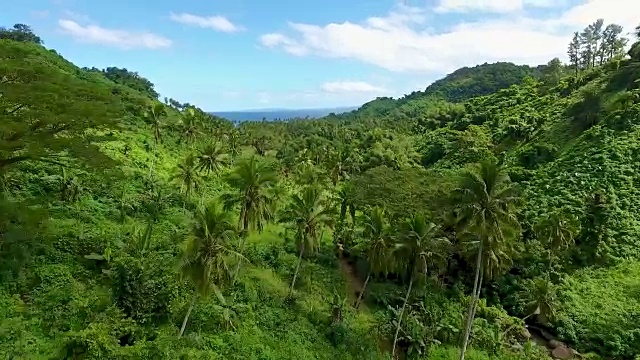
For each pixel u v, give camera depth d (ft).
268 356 121.90
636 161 245.65
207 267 107.76
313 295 167.32
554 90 396.98
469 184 138.21
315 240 161.27
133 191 199.11
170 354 104.42
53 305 110.22
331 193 253.44
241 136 456.45
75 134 115.24
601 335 170.19
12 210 113.50
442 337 164.66
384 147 379.96
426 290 185.16
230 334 124.26
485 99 488.44
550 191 245.65
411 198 209.97
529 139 321.32
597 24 457.27
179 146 317.22
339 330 145.48
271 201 153.89
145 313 119.55
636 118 272.92
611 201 222.07
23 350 95.20
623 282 191.72
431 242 150.92
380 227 160.76
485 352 161.48
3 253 117.29
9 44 110.22
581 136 282.77
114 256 131.34
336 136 535.19
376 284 187.21
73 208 159.33
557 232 190.60
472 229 135.74
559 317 178.81
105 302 114.93
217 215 112.57
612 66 352.28
